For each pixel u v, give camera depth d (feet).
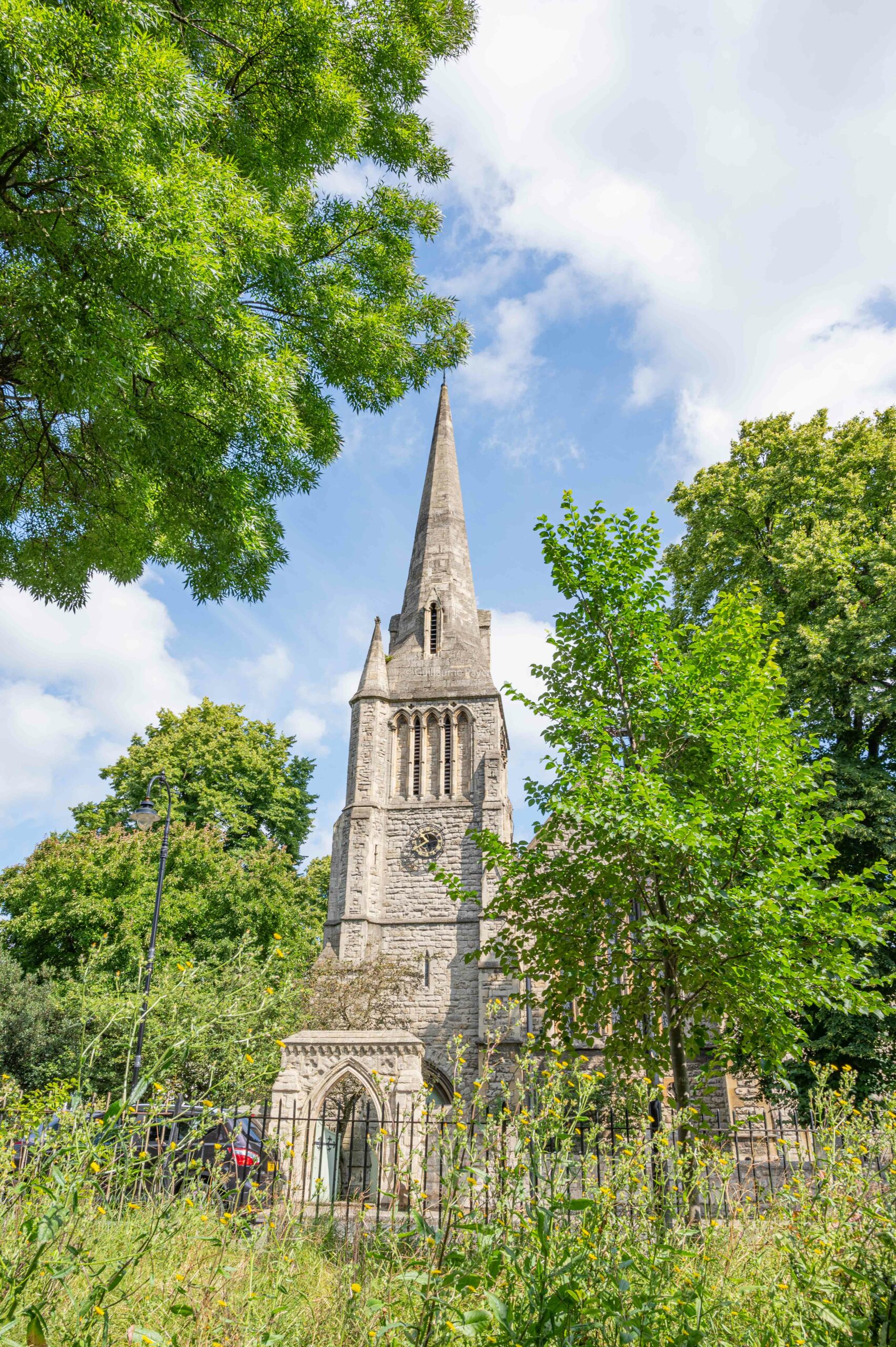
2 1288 11.60
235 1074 18.69
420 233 38.86
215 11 29.07
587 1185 17.75
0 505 31.35
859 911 36.22
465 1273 13.85
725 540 84.48
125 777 114.83
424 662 133.69
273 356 31.07
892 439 80.02
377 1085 34.45
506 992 104.88
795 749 34.88
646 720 35.78
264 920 90.99
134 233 22.07
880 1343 12.96
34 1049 63.36
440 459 159.84
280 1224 20.59
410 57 35.01
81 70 22.03
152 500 29.22
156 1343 11.23
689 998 33.83
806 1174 24.48
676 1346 12.69
